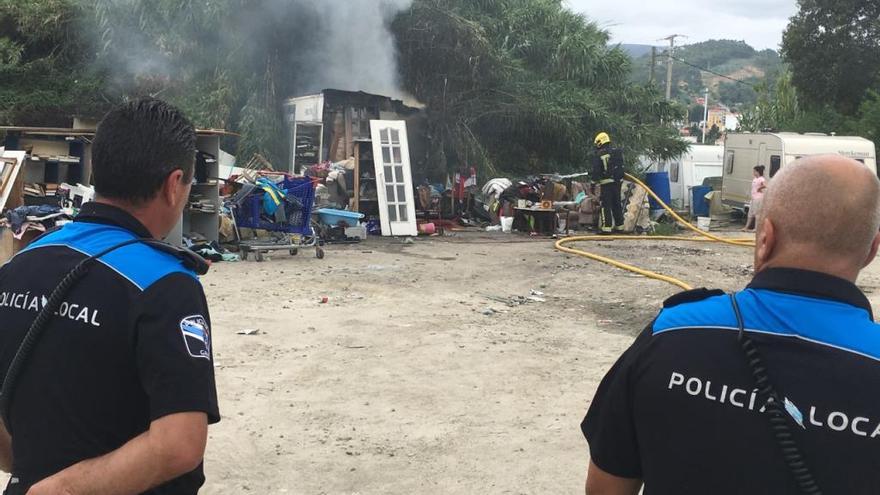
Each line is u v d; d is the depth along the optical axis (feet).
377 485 13.61
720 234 58.59
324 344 22.13
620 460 5.41
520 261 39.17
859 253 5.00
